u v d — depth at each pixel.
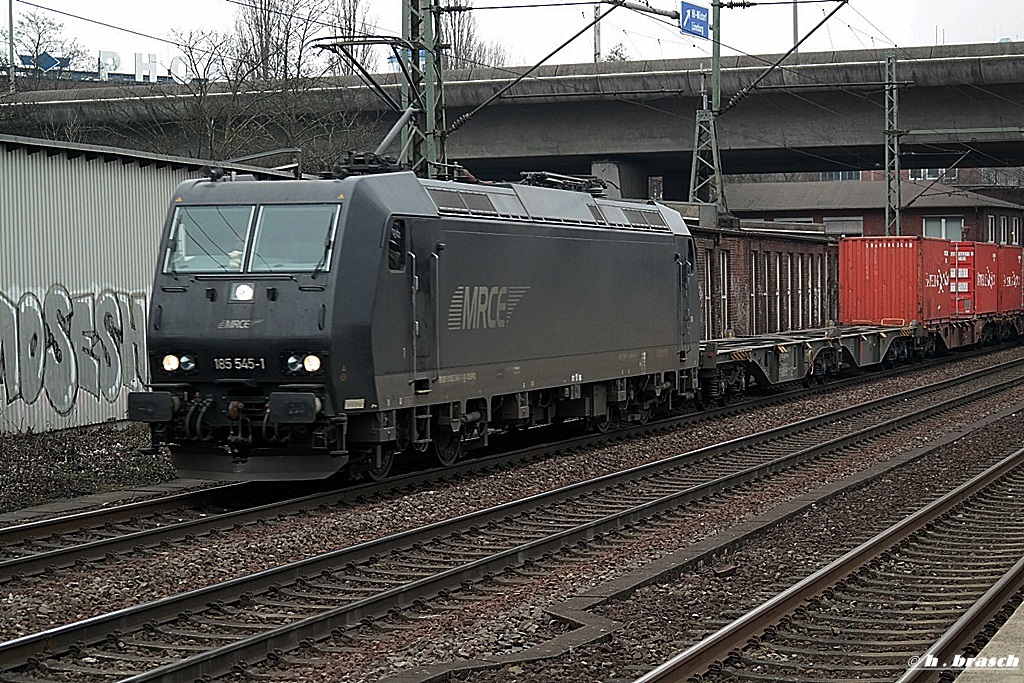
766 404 28.31
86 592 10.53
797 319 45.31
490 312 17.69
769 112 43.44
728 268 38.00
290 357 14.66
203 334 14.96
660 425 23.19
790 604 9.75
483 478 16.97
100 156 20.77
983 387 32.31
